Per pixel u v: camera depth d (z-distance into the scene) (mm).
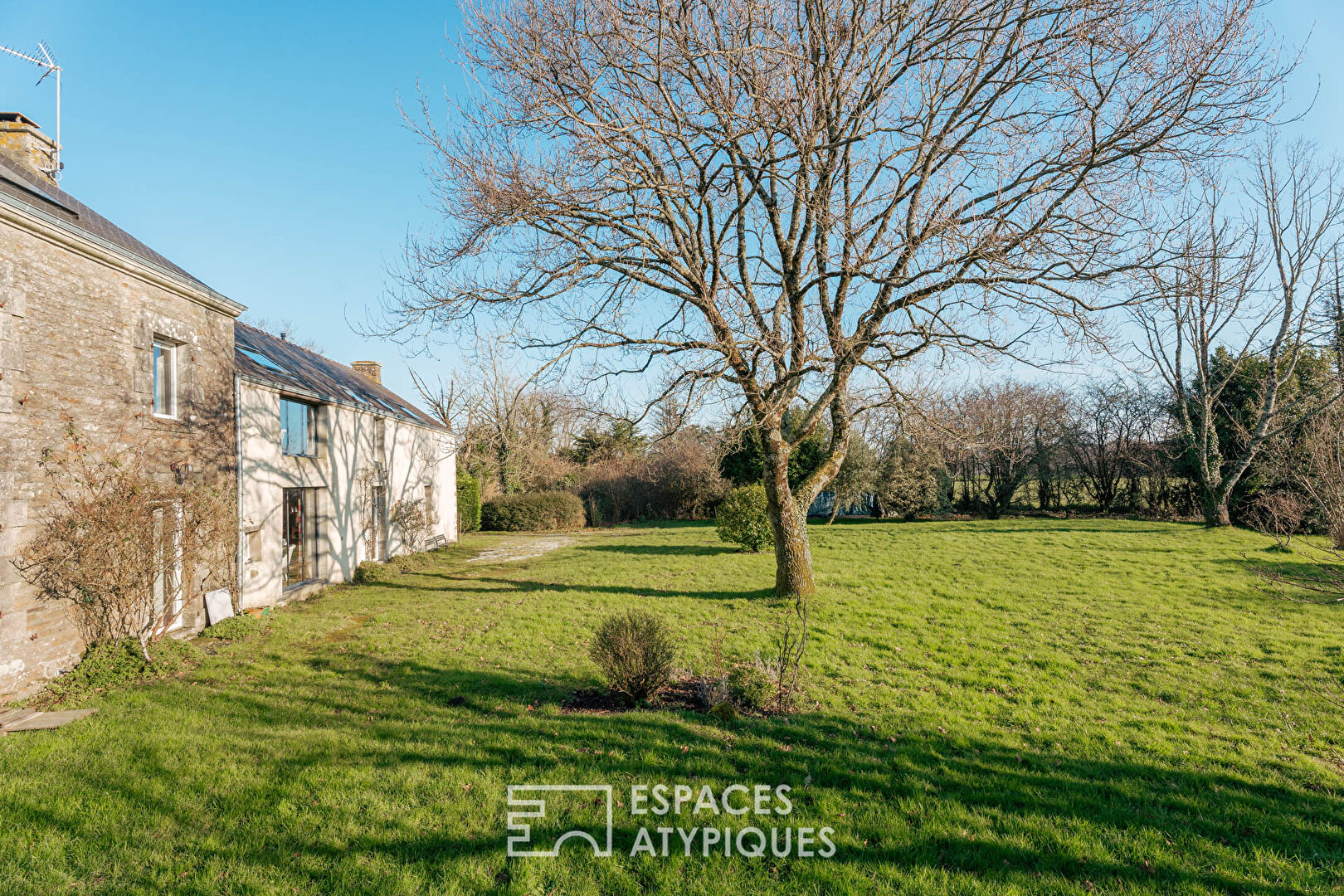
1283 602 10219
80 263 7645
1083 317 8383
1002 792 4438
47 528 7012
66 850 3793
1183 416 21938
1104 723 5699
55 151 10008
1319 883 3398
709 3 8195
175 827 4031
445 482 24578
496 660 7875
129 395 8430
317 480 14234
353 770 4750
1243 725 5660
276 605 12203
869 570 13656
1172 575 12602
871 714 5902
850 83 7957
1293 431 14141
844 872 3561
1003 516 29766
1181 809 4223
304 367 16281
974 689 6625
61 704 6535
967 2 8078
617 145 8375
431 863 3643
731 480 30781
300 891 3412
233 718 6016
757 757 4961
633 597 11812
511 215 8133
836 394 10242
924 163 9062
